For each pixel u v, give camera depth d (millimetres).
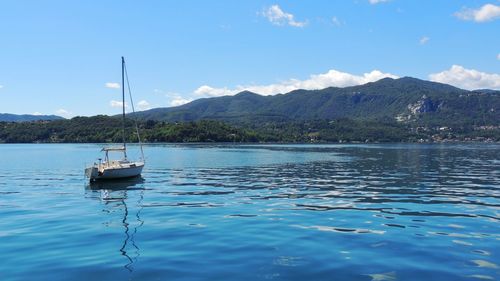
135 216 24250
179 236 19047
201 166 67188
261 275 13680
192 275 13734
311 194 33656
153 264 14906
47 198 32281
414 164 70250
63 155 107438
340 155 103500
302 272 13969
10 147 177625
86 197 32719
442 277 13484
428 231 19922
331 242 17812
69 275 13820
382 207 27078
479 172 54031
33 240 18578
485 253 16172
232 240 18219
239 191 35812
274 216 23891
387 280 13227
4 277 13711
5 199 31812
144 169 61031
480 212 25156
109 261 15328
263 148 157875
